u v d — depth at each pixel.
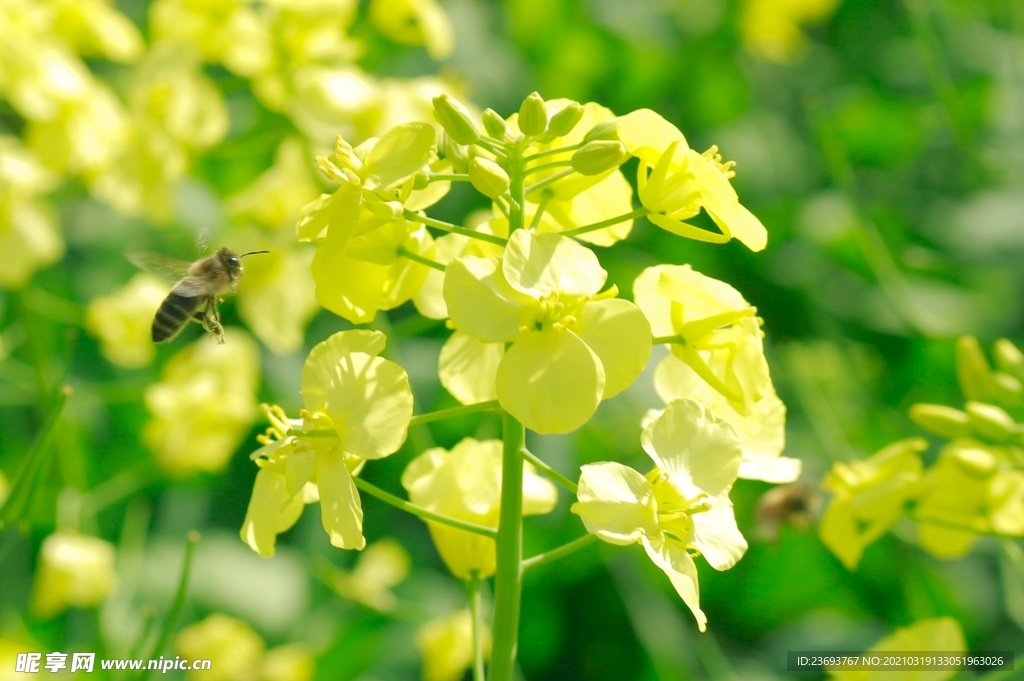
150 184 0.42
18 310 0.42
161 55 0.43
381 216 0.33
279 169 0.45
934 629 0.35
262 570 0.44
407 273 0.34
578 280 0.33
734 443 0.33
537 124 0.33
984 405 0.37
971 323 0.45
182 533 0.45
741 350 0.33
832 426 0.40
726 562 0.33
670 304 0.34
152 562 0.43
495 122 0.33
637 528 0.32
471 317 0.32
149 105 0.43
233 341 0.45
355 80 0.42
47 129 0.42
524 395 0.32
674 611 0.42
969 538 0.37
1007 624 0.42
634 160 0.46
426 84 0.43
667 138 0.33
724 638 0.43
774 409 0.34
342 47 0.44
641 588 0.42
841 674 0.35
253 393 0.45
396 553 0.42
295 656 0.41
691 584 0.32
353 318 0.34
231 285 0.38
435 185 0.34
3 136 0.43
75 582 0.41
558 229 0.35
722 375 0.34
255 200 0.45
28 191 0.42
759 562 0.44
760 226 0.33
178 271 0.38
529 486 0.35
